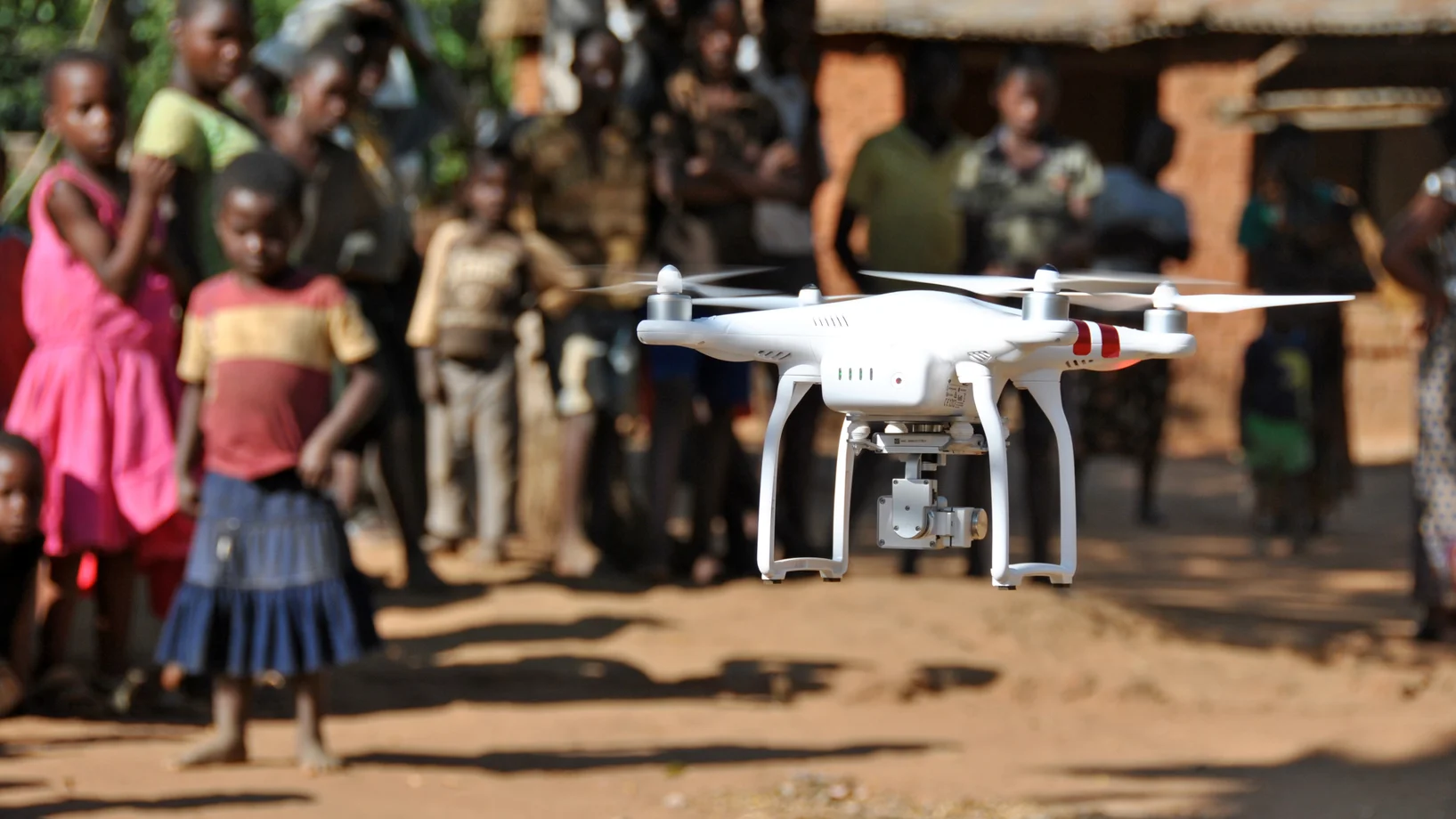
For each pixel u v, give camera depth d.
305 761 4.68
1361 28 15.45
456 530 8.50
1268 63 16.08
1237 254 16.11
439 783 4.58
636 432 12.15
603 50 7.63
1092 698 6.12
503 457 8.15
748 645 6.64
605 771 4.82
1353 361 17.44
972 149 8.08
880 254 8.27
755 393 16.05
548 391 9.13
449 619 6.94
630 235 7.84
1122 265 9.41
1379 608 8.25
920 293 2.28
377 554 8.52
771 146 7.80
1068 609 7.35
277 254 4.69
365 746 5.05
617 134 7.79
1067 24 15.95
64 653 5.38
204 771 4.62
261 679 5.98
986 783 4.79
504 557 8.20
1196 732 5.58
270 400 4.65
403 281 7.60
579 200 7.79
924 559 8.98
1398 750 5.24
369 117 7.57
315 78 6.51
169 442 5.38
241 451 4.65
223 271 5.73
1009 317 2.18
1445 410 7.12
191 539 5.41
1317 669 6.70
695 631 6.81
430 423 8.31
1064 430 2.18
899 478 2.32
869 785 4.71
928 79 8.24
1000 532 2.10
